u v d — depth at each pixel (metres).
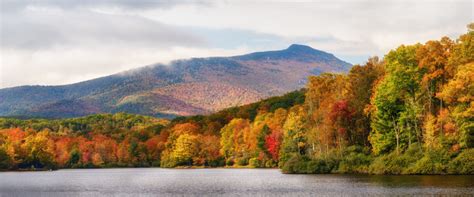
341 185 81.31
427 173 93.62
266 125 183.38
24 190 96.81
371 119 115.00
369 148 117.50
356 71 126.75
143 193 84.50
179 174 159.88
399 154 103.06
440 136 94.62
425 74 99.12
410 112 102.25
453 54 97.31
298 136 142.50
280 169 156.62
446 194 61.59
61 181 129.50
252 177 121.12
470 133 90.56
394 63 103.06
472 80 88.50
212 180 116.12
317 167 120.94
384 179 88.12
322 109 125.25
